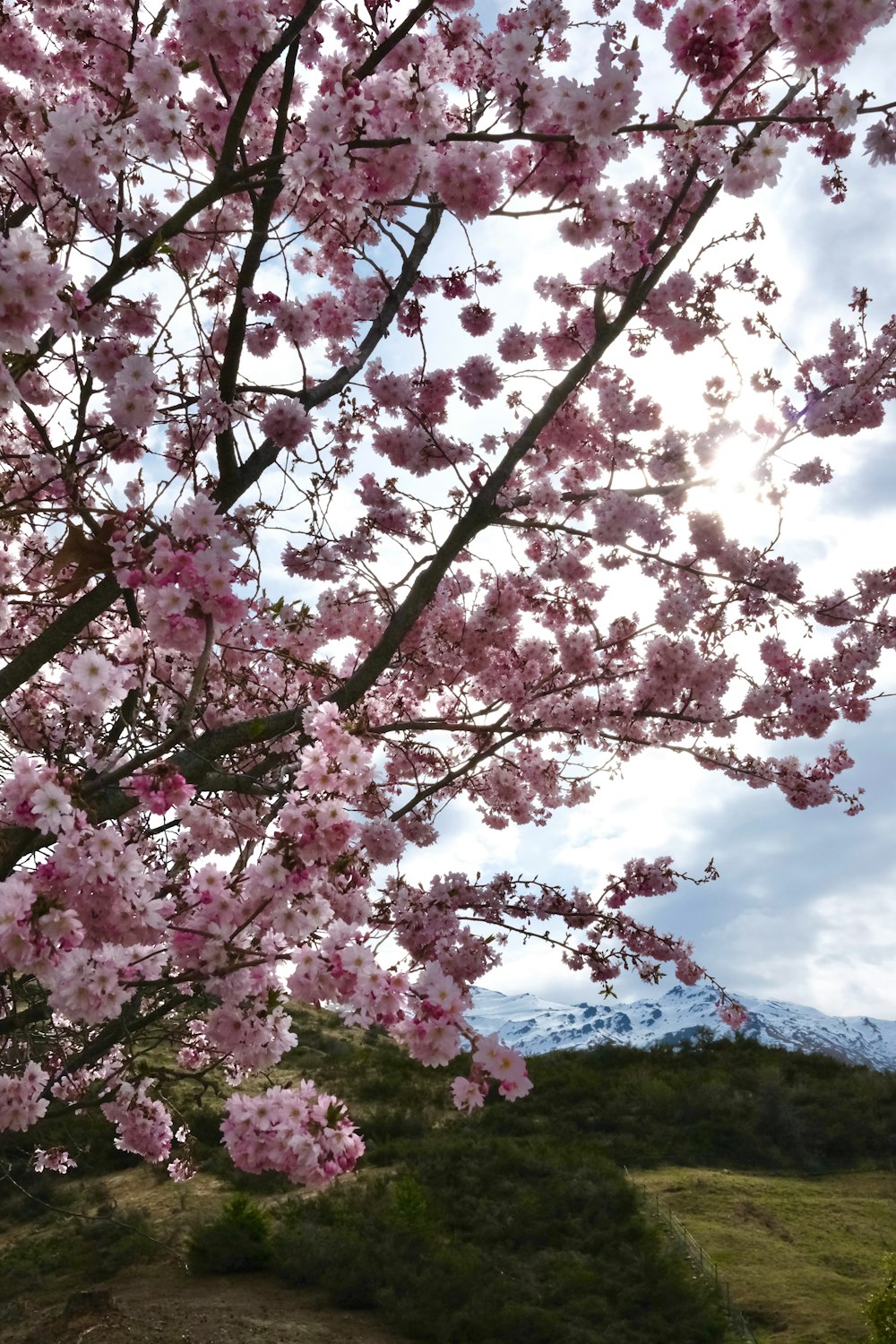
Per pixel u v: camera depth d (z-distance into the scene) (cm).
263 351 515
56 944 221
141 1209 1741
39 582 446
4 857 253
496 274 530
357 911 282
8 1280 1484
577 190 374
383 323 507
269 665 502
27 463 403
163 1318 1270
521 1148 2028
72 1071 389
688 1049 3002
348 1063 2583
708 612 548
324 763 263
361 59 479
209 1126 2006
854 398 521
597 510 447
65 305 324
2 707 362
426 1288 1344
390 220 487
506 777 552
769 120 332
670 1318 1349
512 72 329
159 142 325
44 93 494
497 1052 234
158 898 254
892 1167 2131
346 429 574
